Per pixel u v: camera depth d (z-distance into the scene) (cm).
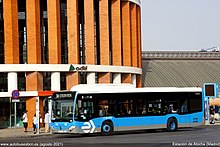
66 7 5316
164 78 7881
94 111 3503
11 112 5031
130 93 3691
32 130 4519
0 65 4847
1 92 4875
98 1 5531
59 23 5091
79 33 5397
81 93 3466
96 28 5597
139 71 6081
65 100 3494
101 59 5388
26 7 4941
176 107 3922
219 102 6469
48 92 4775
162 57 8781
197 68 8581
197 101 4047
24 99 5059
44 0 5284
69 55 5116
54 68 5003
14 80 4897
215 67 8756
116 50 5603
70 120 3434
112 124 3578
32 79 4941
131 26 6047
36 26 4972
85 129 3450
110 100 3584
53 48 5022
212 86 5438
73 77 5119
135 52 6078
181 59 8906
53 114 3547
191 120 3988
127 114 3650
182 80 7888
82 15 5478
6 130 4572
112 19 5622
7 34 4856
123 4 5859
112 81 5616
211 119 5528
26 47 5109
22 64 4900
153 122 3781
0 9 5100
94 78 5275
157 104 3825
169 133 3666
